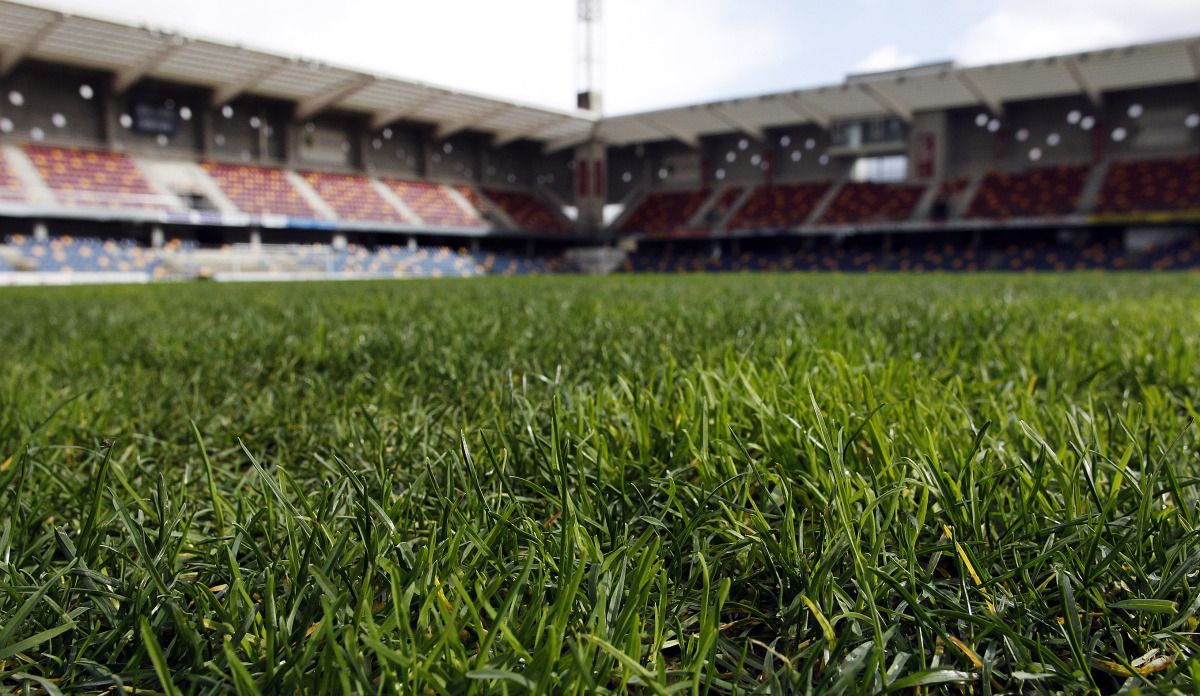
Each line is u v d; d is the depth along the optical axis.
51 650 0.63
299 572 0.66
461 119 35.84
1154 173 30.48
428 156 39.09
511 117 35.41
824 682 0.55
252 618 0.60
